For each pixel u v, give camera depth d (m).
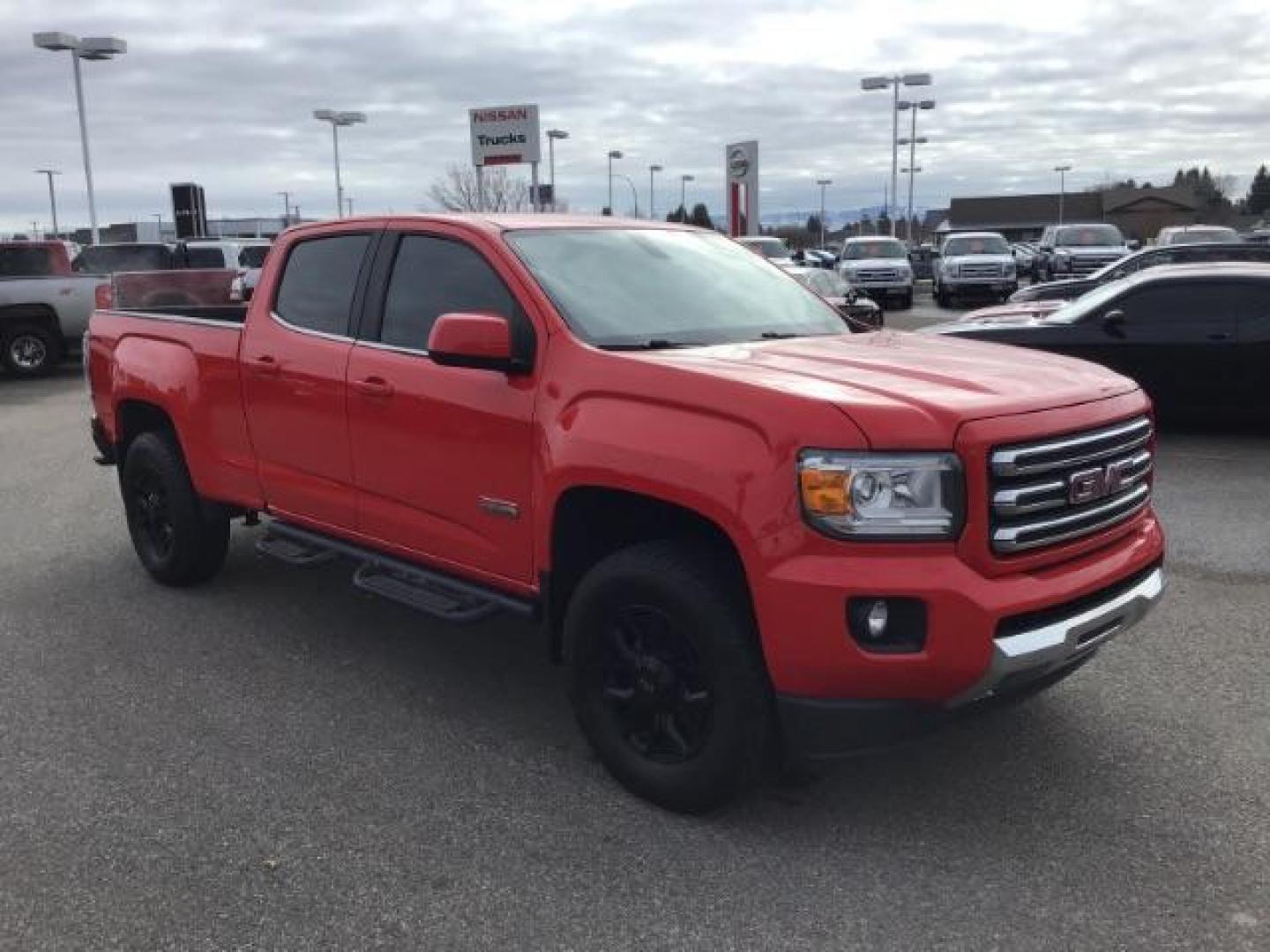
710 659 3.52
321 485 5.02
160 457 6.05
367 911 3.25
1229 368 10.12
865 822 3.70
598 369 3.80
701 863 3.48
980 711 3.39
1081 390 3.62
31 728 4.51
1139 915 3.18
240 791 3.97
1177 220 95.00
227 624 5.73
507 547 4.16
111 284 8.41
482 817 3.77
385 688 4.90
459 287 4.46
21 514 8.34
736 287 4.82
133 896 3.34
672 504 3.64
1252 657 5.02
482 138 30.47
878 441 3.18
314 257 5.16
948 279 29.72
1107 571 3.55
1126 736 4.28
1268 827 3.62
